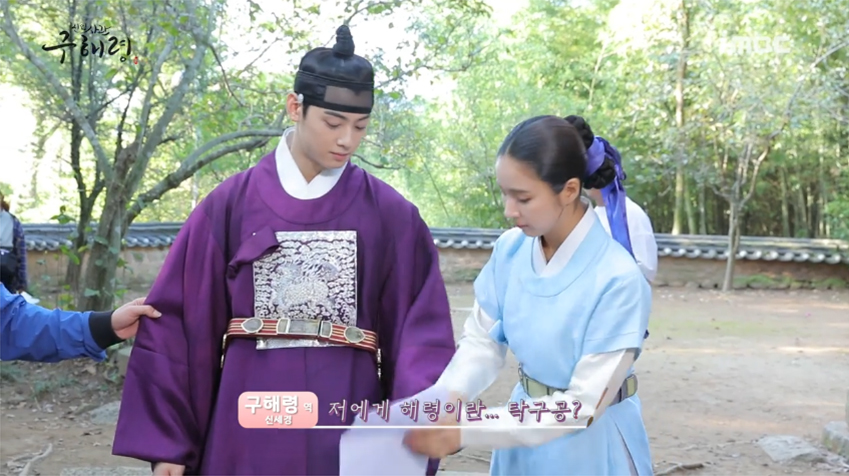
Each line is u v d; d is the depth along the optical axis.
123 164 6.72
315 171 2.26
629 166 16.80
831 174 17.33
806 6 13.38
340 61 2.13
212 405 2.26
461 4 7.14
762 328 10.46
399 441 2.15
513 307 2.24
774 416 6.11
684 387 7.07
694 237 15.41
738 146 14.20
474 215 18.34
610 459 2.22
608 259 2.15
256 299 2.21
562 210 2.12
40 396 6.30
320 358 2.20
